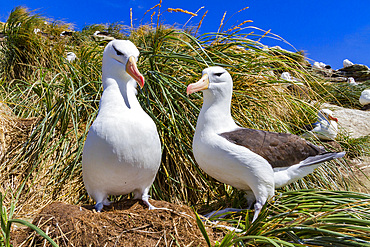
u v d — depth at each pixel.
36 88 5.12
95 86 4.58
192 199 3.88
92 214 2.52
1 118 4.47
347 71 15.40
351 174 5.55
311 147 3.37
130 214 2.53
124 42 2.73
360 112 8.25
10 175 4.01
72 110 4.05
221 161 3.01
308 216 2.63
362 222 2.47
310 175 4.53
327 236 2.43
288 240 2.50
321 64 15.39
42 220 2.56
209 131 3.12
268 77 4.53
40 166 4.03
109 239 2.36
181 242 2.37
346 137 6.68
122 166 2.54
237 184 3.15
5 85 6.67
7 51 7.15
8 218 2.78
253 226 2.50
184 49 4.50
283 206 3.03
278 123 4.51
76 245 2.36
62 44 7.49
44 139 4.20
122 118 2.54
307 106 4.86
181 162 3.83
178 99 4.09
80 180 3.85
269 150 3.12
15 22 7.36
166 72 4.28
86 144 2.62
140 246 2.33
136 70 2.61
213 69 3.16
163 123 3.95
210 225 2.66
